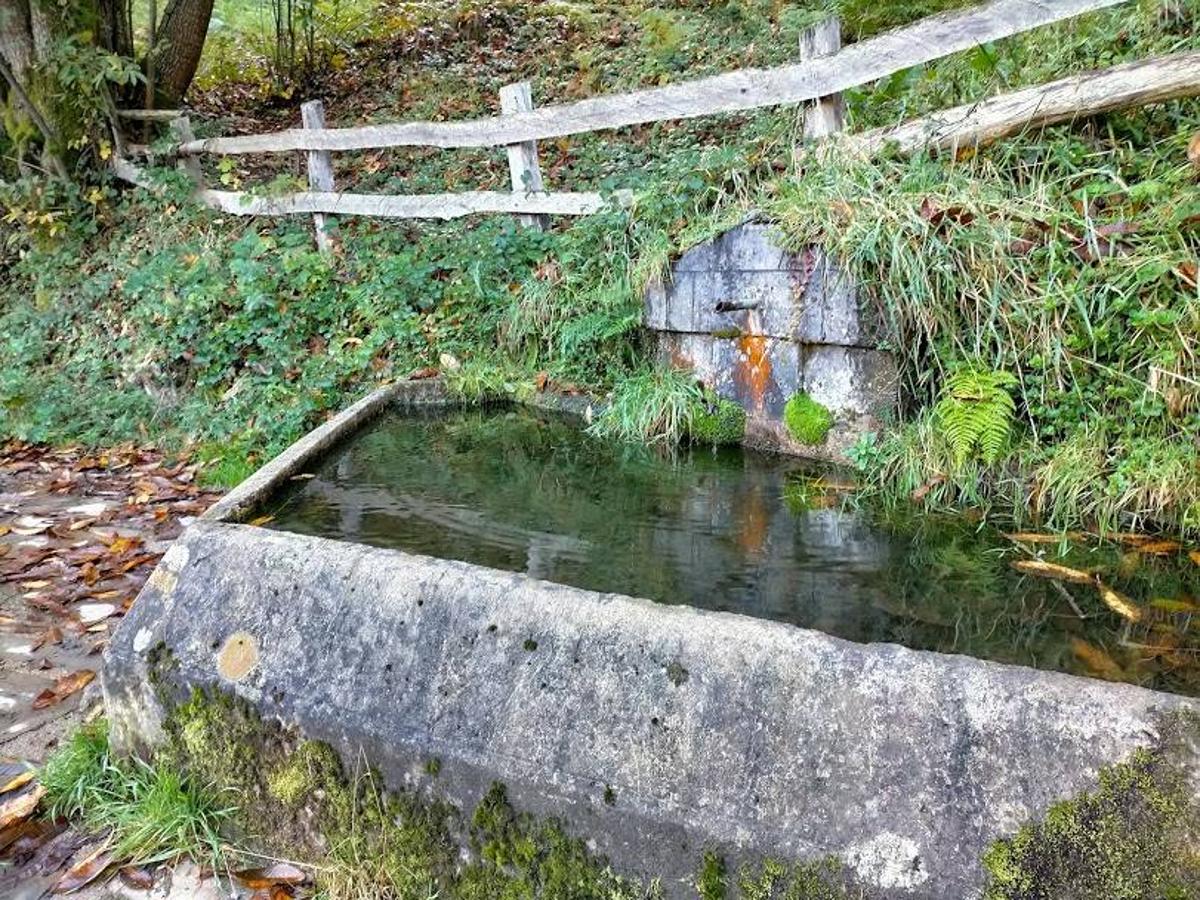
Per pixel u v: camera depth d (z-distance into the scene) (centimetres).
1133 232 269
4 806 177
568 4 998
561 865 141
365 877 155
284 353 467
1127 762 117
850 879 122
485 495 282
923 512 268
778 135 433
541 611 158
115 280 598
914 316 290
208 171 705
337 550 180
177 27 764
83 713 211
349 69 962
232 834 169
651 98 433
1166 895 109
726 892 129
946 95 396
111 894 159
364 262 514
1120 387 259
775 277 324
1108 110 304
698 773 135
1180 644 182
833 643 141
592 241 437
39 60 677
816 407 320
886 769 127
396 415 387
